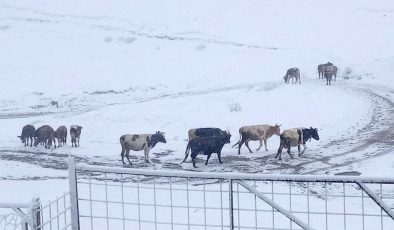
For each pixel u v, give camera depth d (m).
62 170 20.59
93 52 57.47
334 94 37.53
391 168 18.95
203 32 67.25
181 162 21.80
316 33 65.69
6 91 45.34
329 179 5.73
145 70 52.00
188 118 32.81
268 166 20.30
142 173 6.08
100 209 11.94
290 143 21.39
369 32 63.56
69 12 71.00
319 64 51.12
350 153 21.86
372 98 35.72
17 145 27.17
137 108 36.09
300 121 30.17
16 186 15.45
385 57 52.59
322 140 25.03
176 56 56.34
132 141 21.61
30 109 39.78
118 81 48.50
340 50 58.16
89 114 34.94
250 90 40.53
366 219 11.00
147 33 66.06
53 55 56.06
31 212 5.60
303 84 42.12
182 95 41.75
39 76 49.59
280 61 53.28
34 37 61.09
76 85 47.41
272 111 33.19
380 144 23.23
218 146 20.92
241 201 13.28
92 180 17.52
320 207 12.80
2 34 61.19
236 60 54.38
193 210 11.88
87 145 26.88
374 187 16.09
